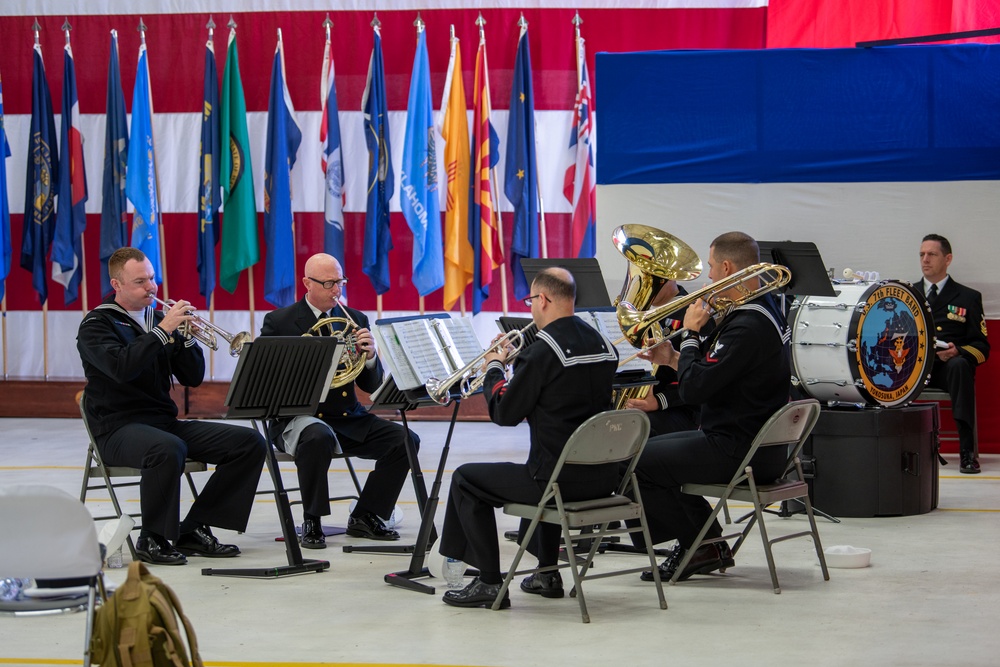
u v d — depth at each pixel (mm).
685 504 7023
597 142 11836
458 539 6410
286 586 6816
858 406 8930
